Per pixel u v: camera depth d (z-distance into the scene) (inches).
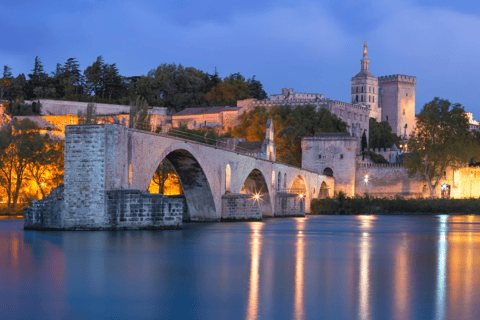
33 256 1852.9
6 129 4276.6
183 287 1425.9
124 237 2300.7
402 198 5846.5
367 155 6978.4
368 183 6594.5
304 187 5506.9
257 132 7057.1
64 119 6491.1
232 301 1285.7
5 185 4330.7
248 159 3991.1
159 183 4621.1
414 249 2284.7
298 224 3806.6
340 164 6471.5
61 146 4335.6
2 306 1241.4
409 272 1675.7
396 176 6525.6
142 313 1192.8
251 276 1581.0
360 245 2426.2
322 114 7440.9
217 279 1531.7
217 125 7667.3
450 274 1642.5
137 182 2583.7
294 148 6796.3
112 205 2434.8
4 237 2304.4
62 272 1603.1
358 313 1191.6
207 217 3555.6
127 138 2504.9
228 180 3708.2
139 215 2491.4
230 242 2411.4
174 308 1226.6
